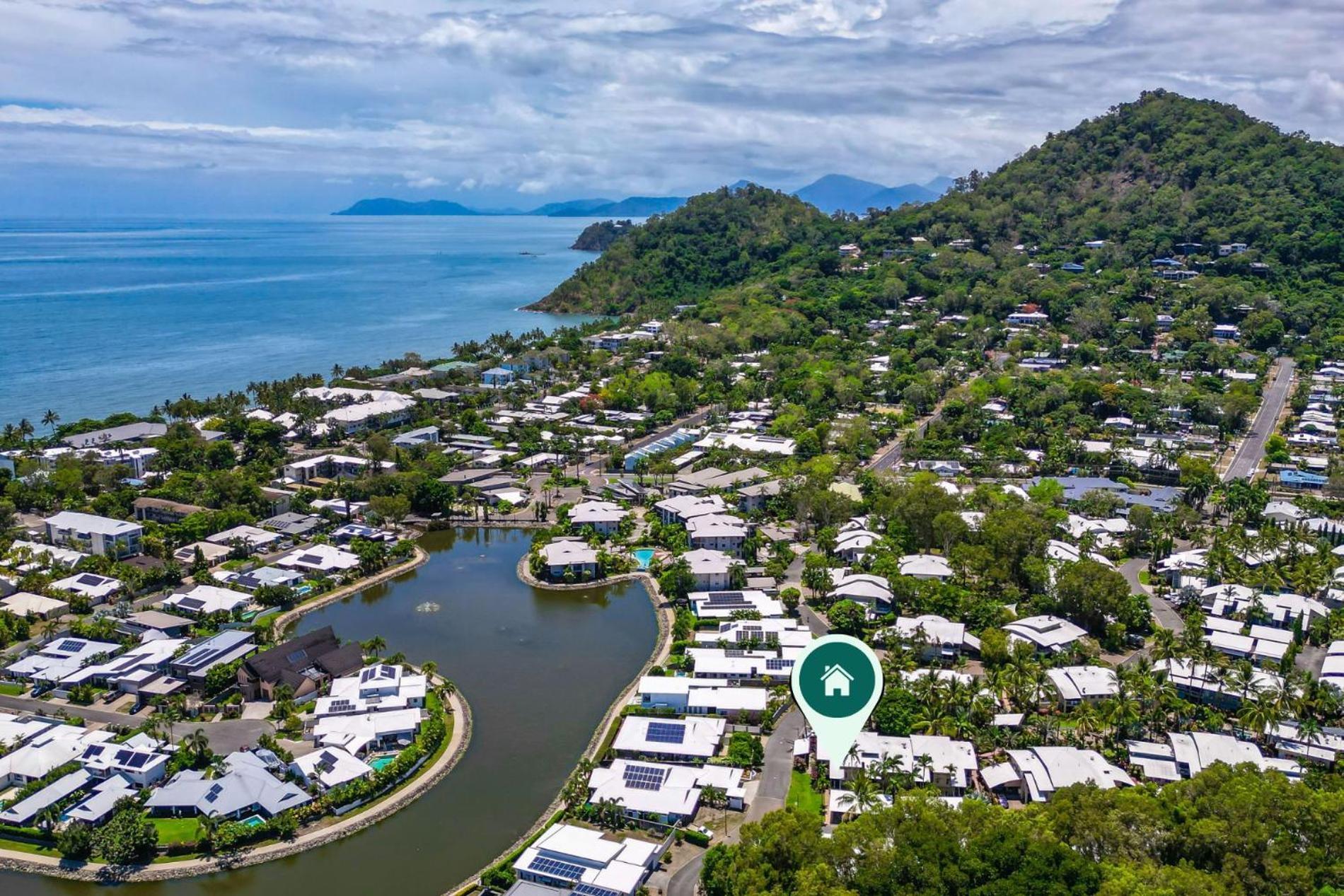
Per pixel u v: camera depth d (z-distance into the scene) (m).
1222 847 119.00
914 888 112.88
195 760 153.62
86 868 133.50
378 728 164.38
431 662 193.25
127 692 179.00
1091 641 195.12
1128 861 118.19
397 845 140.00
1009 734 158.00
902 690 166.88
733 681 184.25
